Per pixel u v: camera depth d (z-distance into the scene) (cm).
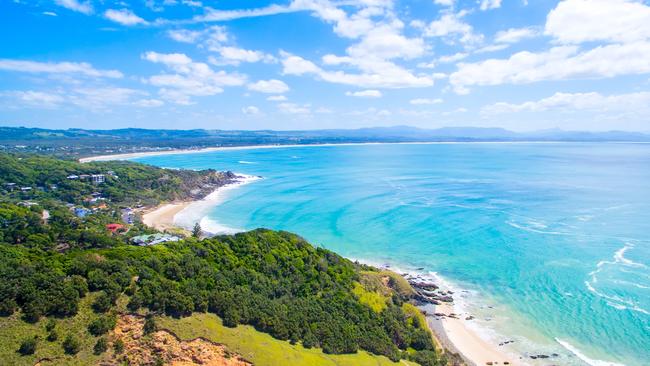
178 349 5050
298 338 6116
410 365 6406
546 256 12156
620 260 11588
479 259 12250
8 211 11956
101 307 5244
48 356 4550
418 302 9569
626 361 7231
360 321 7188
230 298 6150
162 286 5866
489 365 7219
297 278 7994
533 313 8981
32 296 5047
